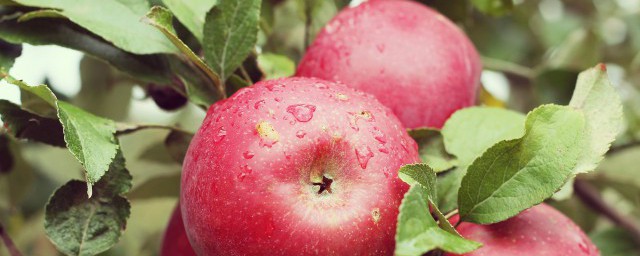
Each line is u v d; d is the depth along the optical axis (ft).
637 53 2.66
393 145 1.25
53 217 1.35
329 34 1.49
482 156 1.28
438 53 1.46
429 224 1.16
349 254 1.21
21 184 1.91
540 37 2.50
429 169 1.23
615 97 1.34
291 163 1.21
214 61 1.39
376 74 1.43
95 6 1.43
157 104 1.62
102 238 1.36
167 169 1.98
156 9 1.31
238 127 1.24
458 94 1.46
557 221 1.38
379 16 1.48
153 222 2.18
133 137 2.14
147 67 1.46
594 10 2.74
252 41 1.40
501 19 2.34
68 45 1.44
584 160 1.31
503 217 1.27
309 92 1.27
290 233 1.20
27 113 1.39
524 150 1.27
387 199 1.22
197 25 1.45
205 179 1.23
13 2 1.42
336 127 1.23
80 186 1.36
